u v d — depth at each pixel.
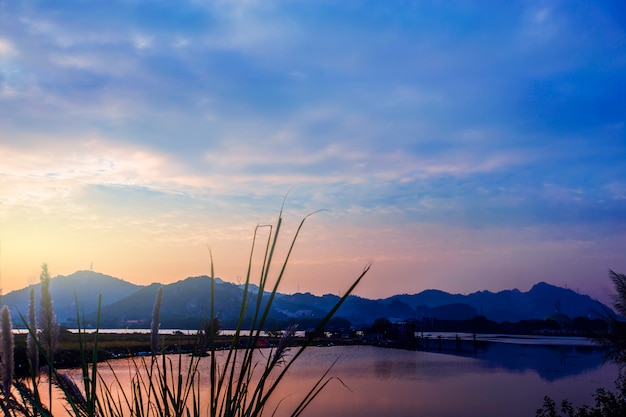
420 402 32.03
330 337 119.38
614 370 53.81
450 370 53.72
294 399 28.86
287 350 1.60
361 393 34.53
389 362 63.34
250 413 1.57
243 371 1.62
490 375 49.06
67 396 1.74
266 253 1.61
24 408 1.69
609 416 12.77
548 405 13.79
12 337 2.04
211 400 1.68
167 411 1.88
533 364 62.19
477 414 28.56
